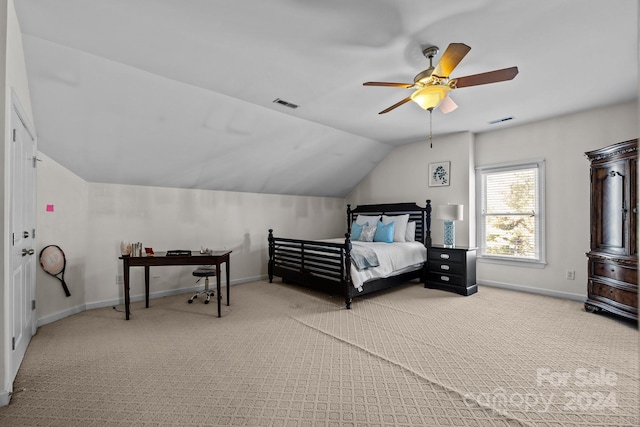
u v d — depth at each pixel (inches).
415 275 185.2
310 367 87.6
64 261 129.4
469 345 101.9
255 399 72.3
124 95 115.3
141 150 141.2
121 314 134.9
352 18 80.4
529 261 169.3
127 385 78.2
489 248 186.4
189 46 94.1
